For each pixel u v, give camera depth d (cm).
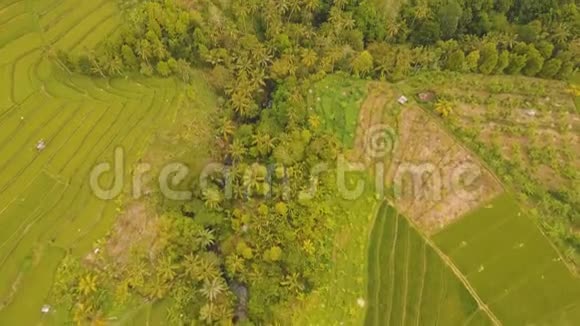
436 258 6638
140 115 7581
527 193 6912
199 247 6625
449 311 6316
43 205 6750
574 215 6706
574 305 6253
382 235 6844
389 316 6316
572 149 7294
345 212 6994
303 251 6500
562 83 7975
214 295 6206
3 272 6309
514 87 7881
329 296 6488
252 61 7925
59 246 6494
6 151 7112
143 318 6262
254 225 6638
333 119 7650
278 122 7469
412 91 7881
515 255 6581
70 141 7256
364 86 7938
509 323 6191
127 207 6831
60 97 7644
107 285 6353
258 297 6247
